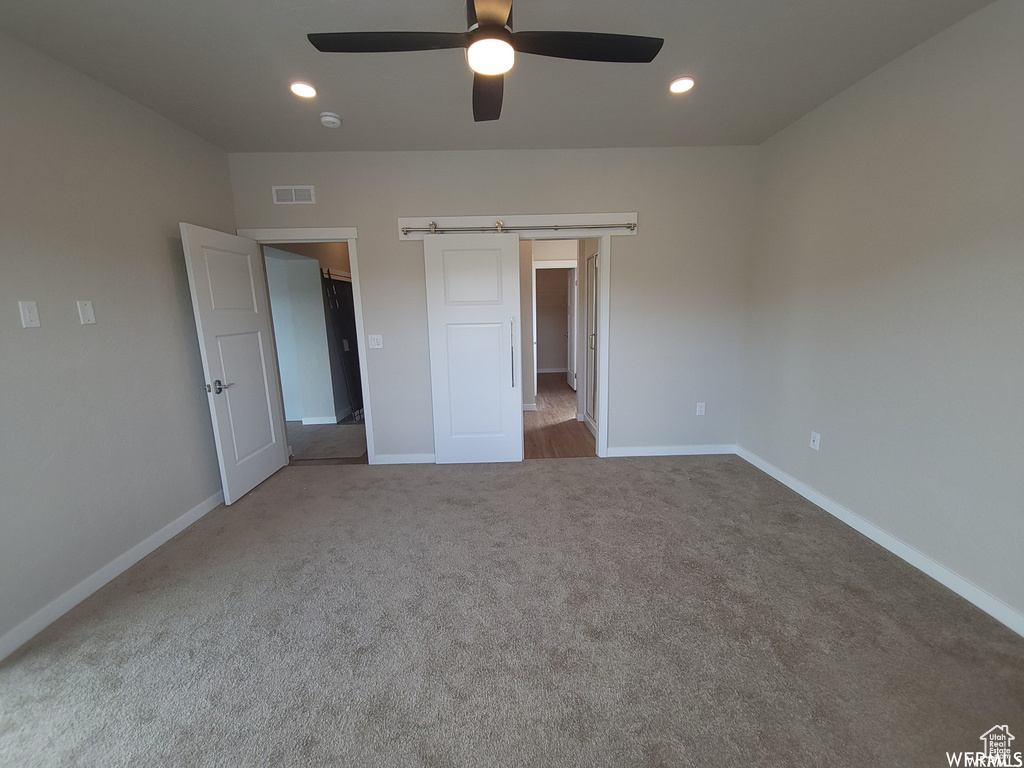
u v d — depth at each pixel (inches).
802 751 48.3
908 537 83.7
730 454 145.8
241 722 53.0
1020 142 63.5
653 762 47.5
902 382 84.0
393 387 139.1
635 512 105.3
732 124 113.0
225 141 115.0
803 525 98.1
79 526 77.0
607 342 138.3
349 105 96.5
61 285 75.4
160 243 98.2
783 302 118.8
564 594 75.5
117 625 70.1
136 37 70.8
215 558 88.7
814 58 82.5
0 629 64.3
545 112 103.6
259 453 126.4
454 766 47.5
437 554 88.7
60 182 75.6
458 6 66.6
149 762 48.4
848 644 63.5
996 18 65.7
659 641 64.7
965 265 71.7
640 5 67.4
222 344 110.5
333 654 63.3
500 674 59.3
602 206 130.3
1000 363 67.0
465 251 130.6
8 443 66.5
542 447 158.1
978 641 63.6
